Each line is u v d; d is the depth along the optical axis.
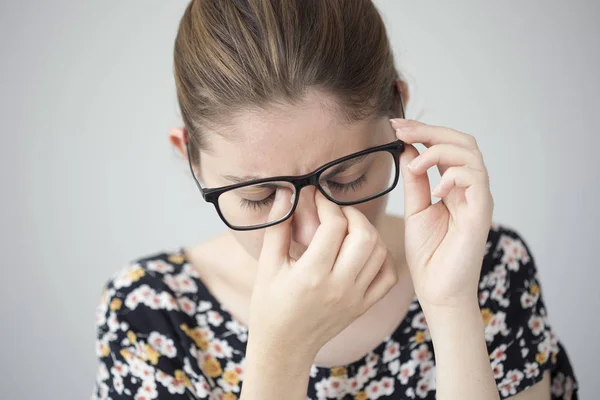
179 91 1.06
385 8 1.99
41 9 1.94
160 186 2.13
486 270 1.30
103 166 2.09
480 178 1.03
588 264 2.24
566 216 2.19
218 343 1.30
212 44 0.96
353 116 0.97
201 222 2.18
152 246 2.18
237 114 0.95
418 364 1.26
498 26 2.01
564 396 1.36
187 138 1.13
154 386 1.27
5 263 2.11
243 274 1.31
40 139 2.04
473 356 1.05
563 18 2.01
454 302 1.06
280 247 1.03
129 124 2.06
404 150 1.06
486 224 1.04
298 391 1.06
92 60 1.99
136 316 1.30
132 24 1.98
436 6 2.00
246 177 0.99
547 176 2.15
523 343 1.28
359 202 1.03
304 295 1.00
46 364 2.21
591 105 2.08
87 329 2.21
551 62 2.04
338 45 0.95
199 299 1.32
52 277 2.15
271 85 0.93
